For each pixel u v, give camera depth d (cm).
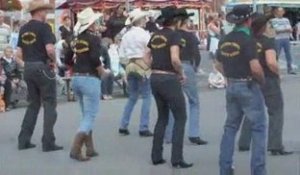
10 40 1619
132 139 1087
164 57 854
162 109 889
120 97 1645
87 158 938
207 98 1565
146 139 1087
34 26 981
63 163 921
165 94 862
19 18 2252
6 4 2345
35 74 989
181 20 927
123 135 1119
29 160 944
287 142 1027
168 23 856
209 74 1883
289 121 1219
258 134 757
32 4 990
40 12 988
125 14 2131
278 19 1941
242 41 735
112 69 1653
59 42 1622
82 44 912
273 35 856
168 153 961
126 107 1116
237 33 744
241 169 859
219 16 2878
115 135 1122
